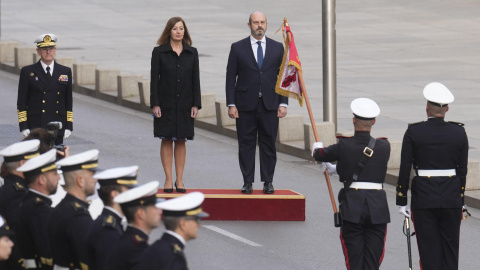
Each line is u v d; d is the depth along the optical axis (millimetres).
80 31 108000
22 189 21375
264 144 35469
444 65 80812
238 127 35438
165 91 34750
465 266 29531
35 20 116875
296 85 33531
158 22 115562
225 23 113562
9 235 18203
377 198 25750
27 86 35938
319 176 42812
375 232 25906
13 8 128250
